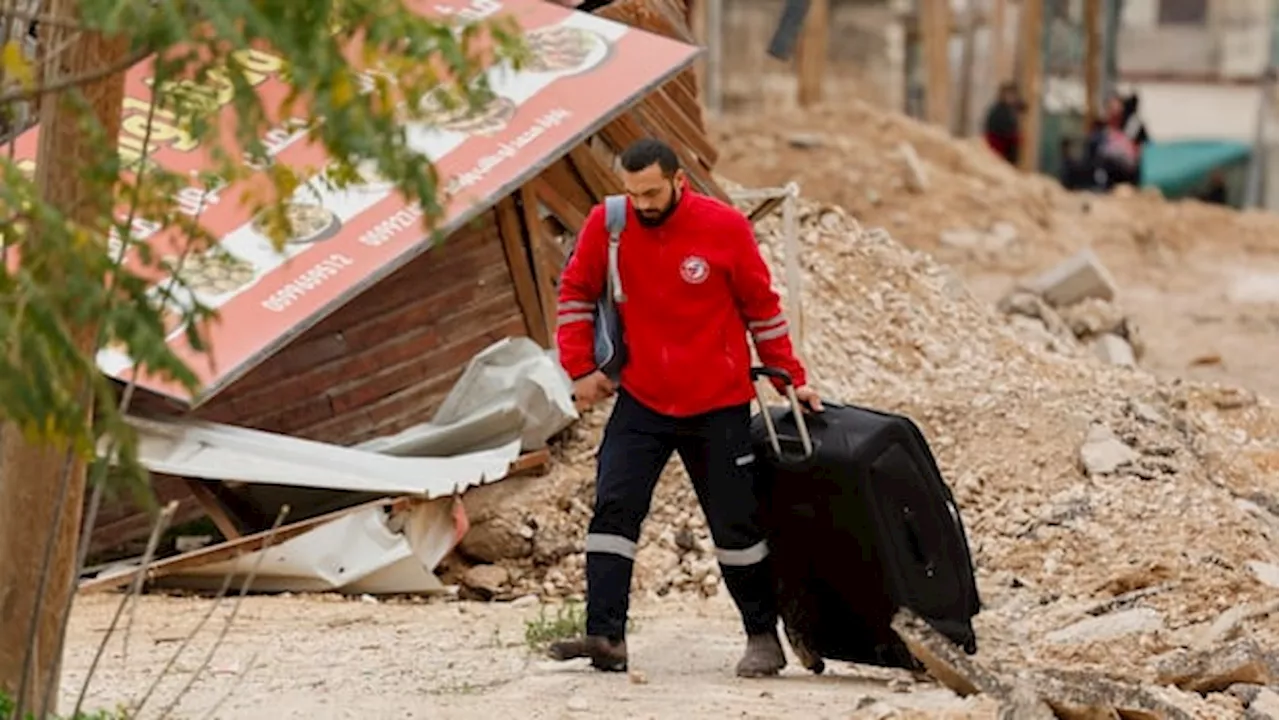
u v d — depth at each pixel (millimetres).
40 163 15219
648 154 19078
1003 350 34094
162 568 24906
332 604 24891
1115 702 17766
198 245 19219
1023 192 61562
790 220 31734
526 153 27797
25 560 16281
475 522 26609
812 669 20344
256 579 25438
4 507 16312
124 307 12258
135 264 19750
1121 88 117125
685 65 29656
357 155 12508
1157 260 60219
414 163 12484
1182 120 118688
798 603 19953
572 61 29266
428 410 27859
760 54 75562
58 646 16047
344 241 26516
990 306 40625
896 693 19281
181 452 25375
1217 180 101375
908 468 19453
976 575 25016
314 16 12047
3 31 14375
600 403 28453
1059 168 78625
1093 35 79062
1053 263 57938
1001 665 19422
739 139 61000
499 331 28469
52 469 16188
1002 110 75000
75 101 13344
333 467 25547
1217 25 118625
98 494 16047
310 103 12578
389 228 26750
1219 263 60875
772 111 66625
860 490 19172
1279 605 23500
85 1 12000
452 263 28094
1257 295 56750
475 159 27609
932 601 19609
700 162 31375
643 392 19516
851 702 18766
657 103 30734
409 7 12977
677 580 25984
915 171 59969
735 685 19719
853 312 33656
